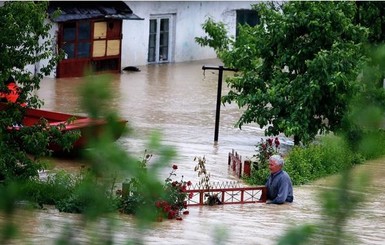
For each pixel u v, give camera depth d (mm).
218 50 52312
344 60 42438
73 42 68188
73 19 67375
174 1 79250
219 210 29062
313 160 37500
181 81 69125
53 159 37031
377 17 49906
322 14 43938
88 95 4691
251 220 25969
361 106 5344
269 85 45531
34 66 64938
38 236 5512
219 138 48094
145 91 63000
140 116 53250
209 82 69438
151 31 78000
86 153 4703
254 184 36125
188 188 32500
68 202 5945
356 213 4910
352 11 44875
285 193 31000
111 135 4688
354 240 4824
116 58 72812
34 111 43656
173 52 80375
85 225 4727
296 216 27531
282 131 43938
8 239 4711
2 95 33750
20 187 4812
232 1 83938
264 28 46219
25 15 32875
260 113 44531
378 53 5441
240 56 46438
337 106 42938
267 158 38625
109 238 4695
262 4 46719
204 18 82375
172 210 24891
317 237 4758
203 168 32406
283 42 45031
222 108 58438
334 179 5027
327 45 44375
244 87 46062
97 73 4828
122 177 4719
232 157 39188
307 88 42844
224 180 36688
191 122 52781
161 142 4762
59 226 5051
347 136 5203
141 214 4738
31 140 31812
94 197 4727
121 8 72812
